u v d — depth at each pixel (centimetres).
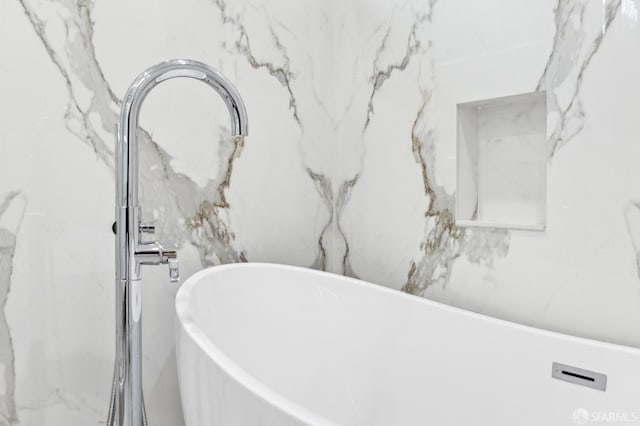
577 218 106
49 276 120
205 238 144
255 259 155
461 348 114
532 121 122
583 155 104
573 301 107
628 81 97
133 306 89
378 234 157
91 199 125
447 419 115
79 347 124
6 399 115
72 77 122
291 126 162
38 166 118
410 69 144
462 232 130
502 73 119
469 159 133
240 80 150
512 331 105
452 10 131
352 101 166
